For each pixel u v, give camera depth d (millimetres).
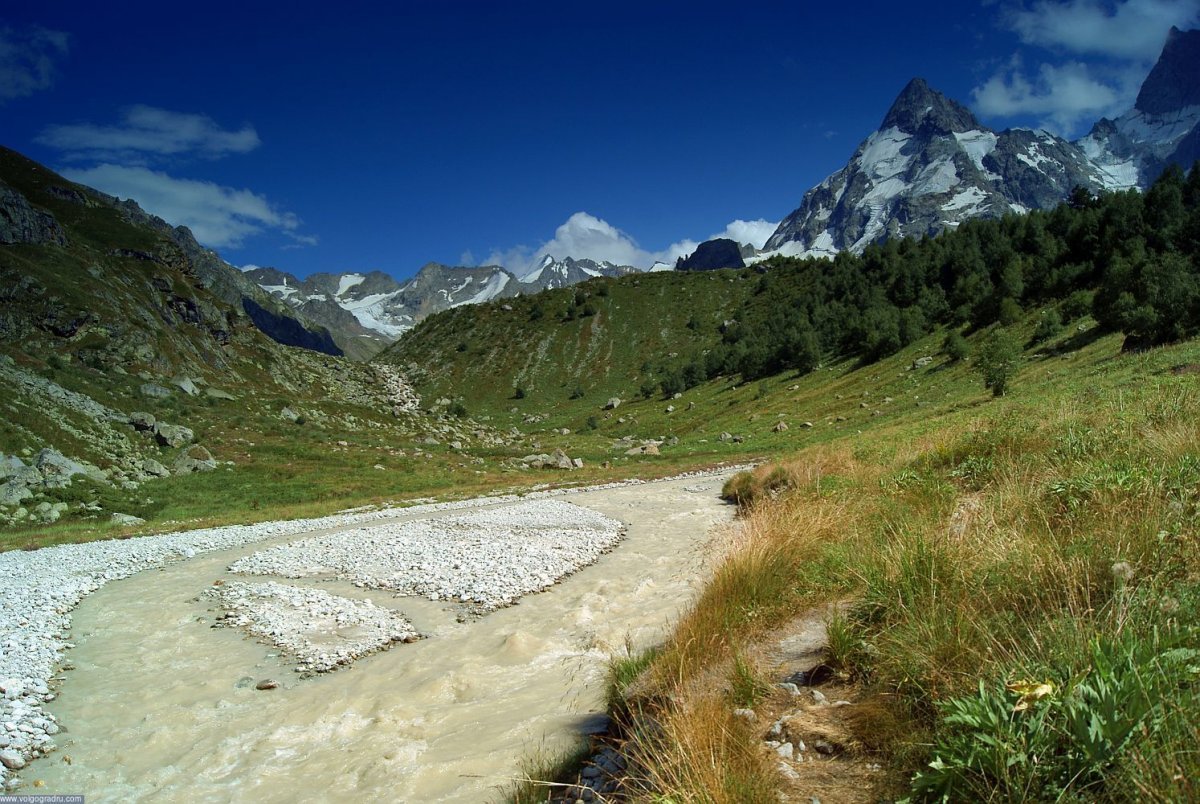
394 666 10633
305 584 17250
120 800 6770
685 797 3949
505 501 38531
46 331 66062
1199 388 13148
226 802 6594
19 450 41344
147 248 99812
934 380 73875
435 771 6621
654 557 18172
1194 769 2832
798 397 96875
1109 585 4957
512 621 12875
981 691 3672
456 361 187875
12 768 7484
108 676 10609
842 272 172250
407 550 21344
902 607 5688
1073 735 3240
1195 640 3742
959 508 9125
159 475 47344
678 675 6312
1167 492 6500
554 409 154500
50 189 104312
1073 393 26703
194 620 13883
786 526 9867
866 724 4445
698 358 160250
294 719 8664
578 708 7637
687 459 62375
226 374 85625
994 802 3197
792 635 6809
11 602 15242
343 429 78250
